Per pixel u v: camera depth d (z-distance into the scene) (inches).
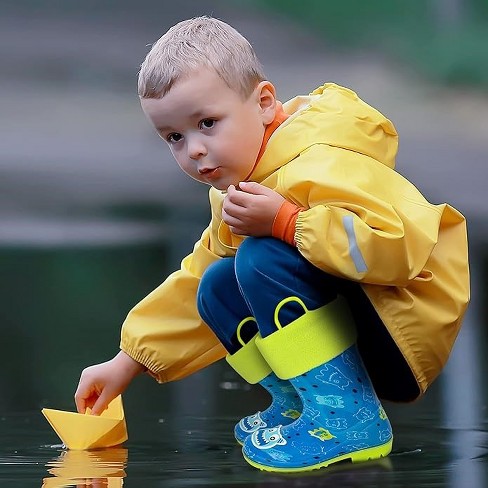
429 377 320.8
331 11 2432.3
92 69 2145.7
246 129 320.2
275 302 308.0
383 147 328.8
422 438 335.9
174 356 352.8
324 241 298.0
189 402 409.7
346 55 2261.3
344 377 309.1
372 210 303.3
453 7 2367.1
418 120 1779.0
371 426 307.4
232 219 311.4
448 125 1726.1
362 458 304.0
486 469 290.7
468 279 326.0
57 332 560.7
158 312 353.4
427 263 320.2
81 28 2458.2
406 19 2381.9
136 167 1390.3
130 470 297.3
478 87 1968.5
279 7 2546.8
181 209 1060.5
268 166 320.8
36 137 1640.0
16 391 431.8
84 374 353.4
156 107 318.7
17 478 288.8
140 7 2610.7
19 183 1250.0
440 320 315.0
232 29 328.8
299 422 306.3
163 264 767.1
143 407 400.8
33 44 2308.1
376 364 325.4
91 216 1027.3
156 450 325.4
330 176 307.7
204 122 317.4
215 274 325.7
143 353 351.6
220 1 2620.6
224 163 319.0
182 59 315.6
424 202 320.2
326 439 302.5
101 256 804.0
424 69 2071.9
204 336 353.1
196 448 327.6
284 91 2022.6
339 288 313.6
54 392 429.7
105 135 1669.5
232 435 347.6
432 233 311.1
